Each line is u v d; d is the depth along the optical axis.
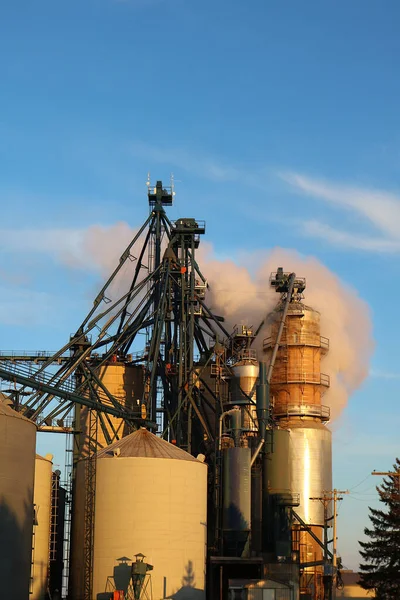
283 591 91.00
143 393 127.25
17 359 127.25
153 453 104.31
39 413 111.75
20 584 79.69
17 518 79.81
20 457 81.12
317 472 127.88
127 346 134.88
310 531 120.00
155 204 135.75
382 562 118.00
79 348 125.75
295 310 133.88
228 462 112.12
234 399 126.44
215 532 113.62
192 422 129.62
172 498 102.75
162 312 127.75
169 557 100.75
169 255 131.12
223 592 107.31
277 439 113.81
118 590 99.31
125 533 101.19
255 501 116.31
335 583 114.19
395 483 123.31
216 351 127.00
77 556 106.69
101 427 122.62
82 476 107.94
